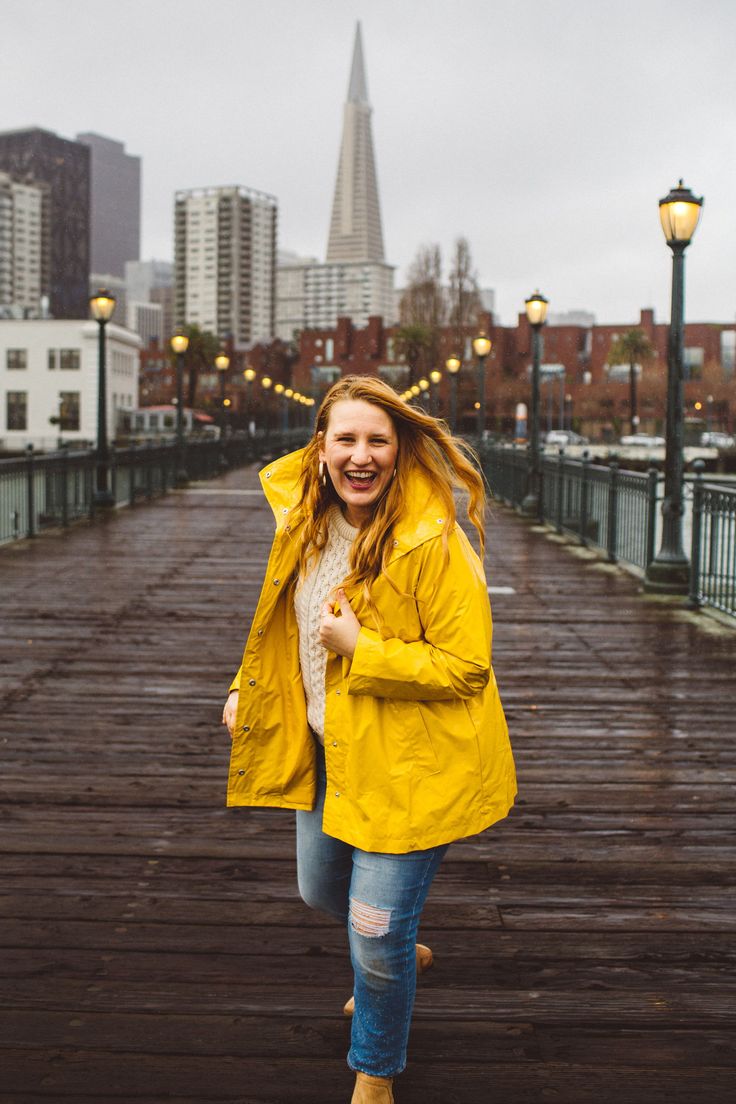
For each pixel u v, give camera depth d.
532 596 10.35
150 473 23.09
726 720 5.96
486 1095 2.55
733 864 3.96
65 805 4.50
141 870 3.84
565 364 115.75
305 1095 2.53
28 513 14.91
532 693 6.54
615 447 70.56
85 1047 2.71
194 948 3.25
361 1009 2.33
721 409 103.25
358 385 2.26
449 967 3.15
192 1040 2.75
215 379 131.88
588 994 3.00
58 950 3.22
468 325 87.62
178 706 6.11
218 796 4.63
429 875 2.30
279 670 2.47
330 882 2.51
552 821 4.39
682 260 10.11
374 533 2.21
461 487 2.32
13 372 84.88
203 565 12.20
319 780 2.48
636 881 3.80
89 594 10.12
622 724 5.86
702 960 3.21
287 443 59.00
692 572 9.81
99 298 19.00
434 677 2.16
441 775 2.23
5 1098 2.51
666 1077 2.62
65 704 6.13
